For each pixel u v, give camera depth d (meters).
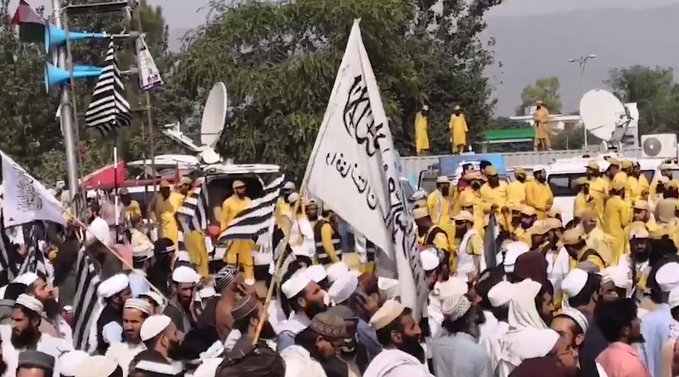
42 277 9.81
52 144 36.81
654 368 8.13
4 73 35.44
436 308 9.22
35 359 6.61
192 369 7.18
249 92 37.09
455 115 35.44
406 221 7.75
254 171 23.91
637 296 11.93
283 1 38.28
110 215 20.81
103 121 16.59
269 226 15.92
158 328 6.82
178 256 14.92
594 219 16.55
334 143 7.61
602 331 6.91
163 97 45.72
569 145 68.12
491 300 7.58
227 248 16.44
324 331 6.45
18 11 15.66
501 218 20.50
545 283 7.95
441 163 29.02
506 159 33.06
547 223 13.14
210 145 24.83
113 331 8.62
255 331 7.10
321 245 17.61
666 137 29.58
